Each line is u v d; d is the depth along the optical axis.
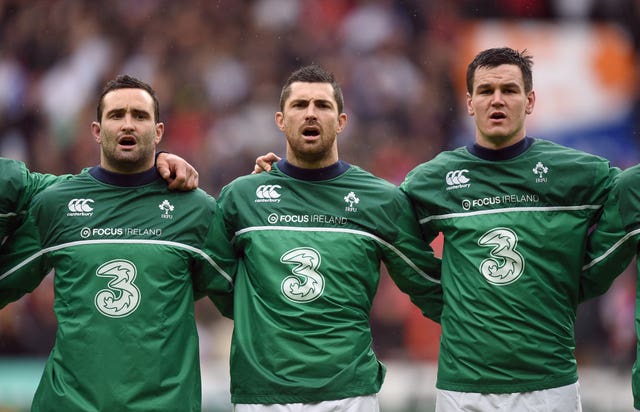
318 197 22.22
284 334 21.30
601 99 62.59
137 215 21.73
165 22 65.06
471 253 21.92
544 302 21.70
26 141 62.56
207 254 22.00
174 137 61.47
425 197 22.47
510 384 21.47
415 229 22.72
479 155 22.47
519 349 21.44
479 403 21.58
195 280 22.38
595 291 22.58
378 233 22.19
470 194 22.23
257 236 21.94
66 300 21.33
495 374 21.52
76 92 62.94
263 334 21.42
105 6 65.31
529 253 21.77
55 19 65.12
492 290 21.61
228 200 22.48
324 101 21.97
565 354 21.91
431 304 23.09
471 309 21.67
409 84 62.59
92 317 21.08
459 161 22.56
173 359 21.31
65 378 21.05
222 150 61.22
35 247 21.77
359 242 21.97
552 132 62.62
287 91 22.23
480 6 64.06
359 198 22.27
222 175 60.38
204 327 48.56
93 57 63.91
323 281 21.58
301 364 21.20
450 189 22.39
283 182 22.38
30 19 65.12
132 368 20.95
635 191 21.44
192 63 63.91
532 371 21.53
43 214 21.77
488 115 22.06
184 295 21.75
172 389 21.17
